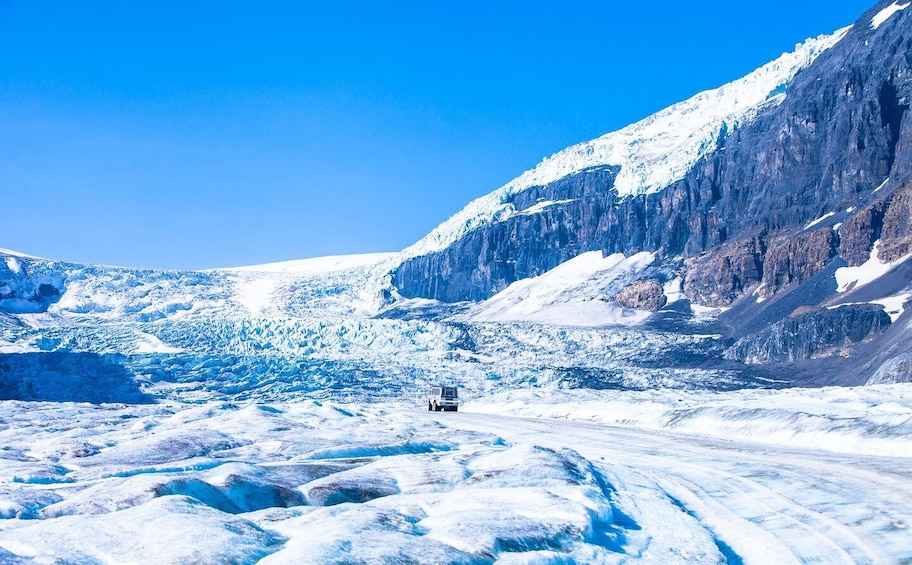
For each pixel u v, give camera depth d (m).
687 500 18.05
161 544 10.87
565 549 11.94
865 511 15.44
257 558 10.64
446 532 11.99
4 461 20.77
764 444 28.25
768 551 13.15
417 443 26.20
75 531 11.77
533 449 21.08
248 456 22.61
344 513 13.20
